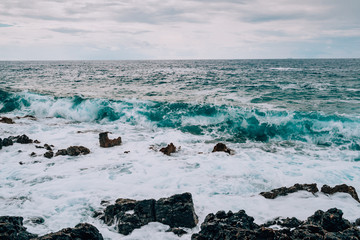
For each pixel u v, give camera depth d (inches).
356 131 557.3
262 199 291.3
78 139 531.5
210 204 280.4
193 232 225.3
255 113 679.7
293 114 643.5
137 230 225.1
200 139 569.3
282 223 229.1
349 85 1257.4
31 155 428.8
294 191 307.6
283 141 562.6
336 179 351.9
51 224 238.8
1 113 781.9
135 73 2400.3
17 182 333.4
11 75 2095.2
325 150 488.1
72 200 286.4
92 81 1587.1
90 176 352.2
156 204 244.4
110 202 280.7
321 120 610.9
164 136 574.2
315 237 187.9
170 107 757.9
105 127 650.2
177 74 2199.8
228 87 1230.9
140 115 735.1
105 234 223.5
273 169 384.2
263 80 1547.7
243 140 571.8
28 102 836.0
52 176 351.3
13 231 192.7
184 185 328.8
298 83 1360.7
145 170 374.3
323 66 3437.5
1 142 462.0
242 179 347.3
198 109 730.2
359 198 304.3
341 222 207.0
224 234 198.4
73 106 781.9
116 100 807.1
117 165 394.0
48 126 626.5
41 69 3223.4
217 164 400.2
